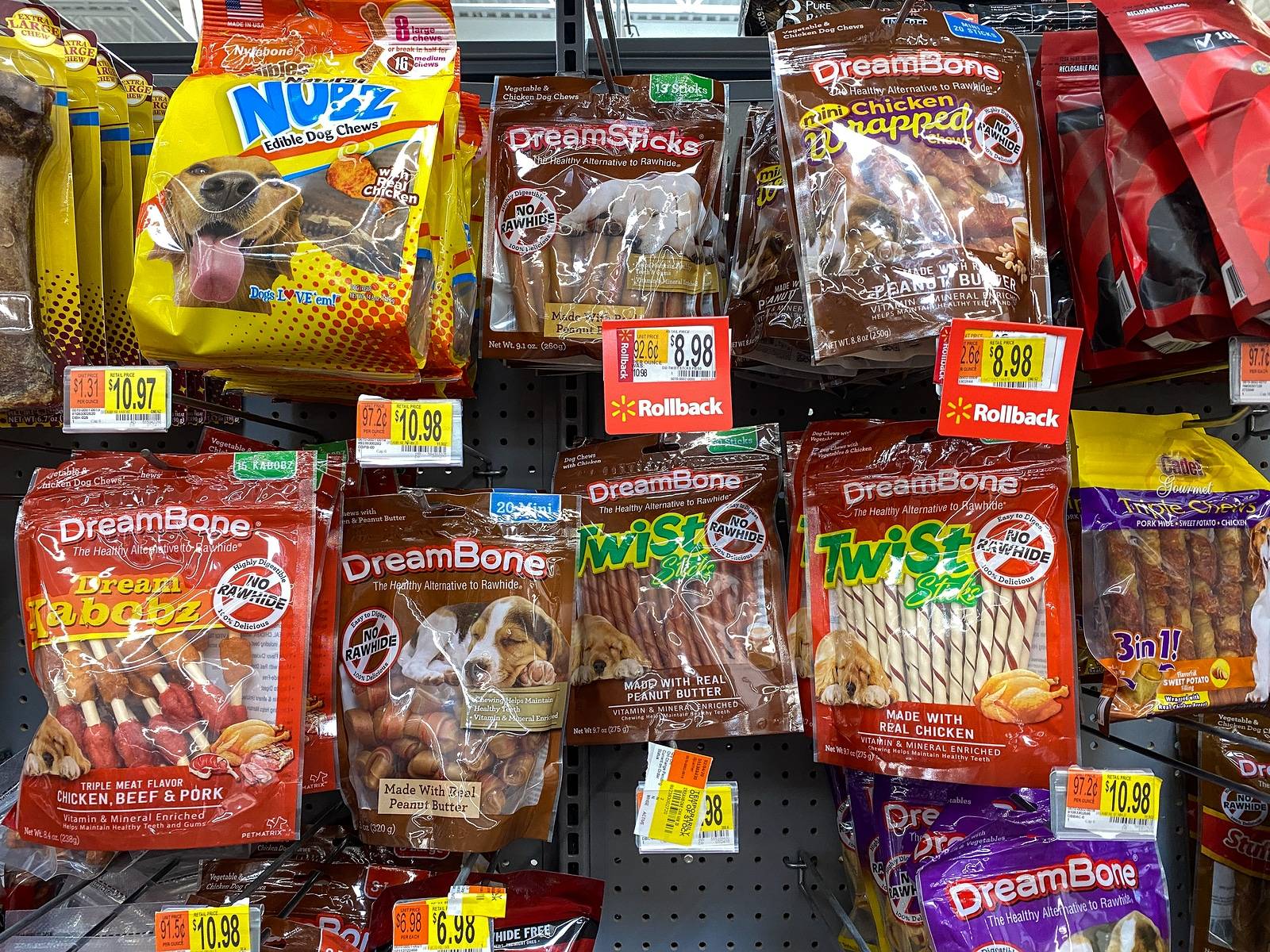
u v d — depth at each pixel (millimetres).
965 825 978
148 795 809
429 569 969
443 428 862
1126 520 955
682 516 1065
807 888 1188
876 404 1229
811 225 825
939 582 928
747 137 1111
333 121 836
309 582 876
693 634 1021
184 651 847
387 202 812
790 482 1075
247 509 895
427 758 892
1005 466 946
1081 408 1221
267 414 1203
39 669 858
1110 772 828
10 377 830
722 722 991
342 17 877
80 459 942
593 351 991
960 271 798
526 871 970
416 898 928
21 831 820
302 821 1093
